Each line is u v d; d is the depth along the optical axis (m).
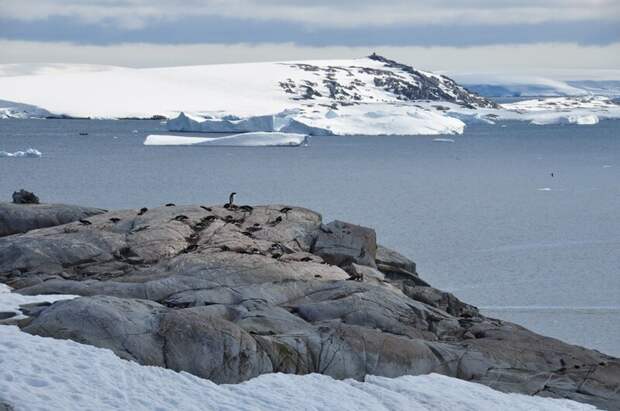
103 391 52.69
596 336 129.25
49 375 52.72
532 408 64.94
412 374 68.38
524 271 179.25
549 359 74.44
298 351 65.44
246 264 85.94
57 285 78.25
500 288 162.62
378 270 102.44
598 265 186.00
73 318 60.53
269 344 64.19
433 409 61.81
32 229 106.50
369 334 69.06
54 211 108.81
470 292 159.25
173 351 60.31
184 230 98.38
